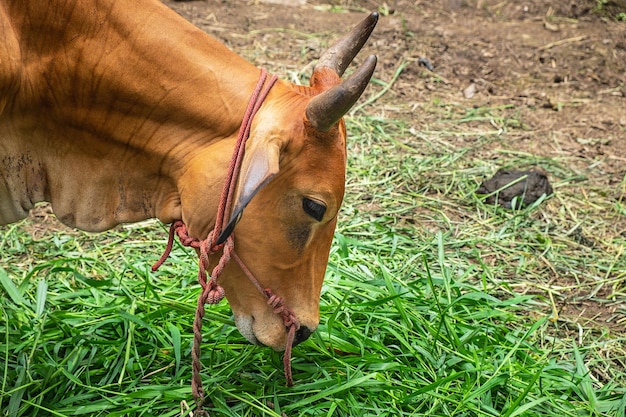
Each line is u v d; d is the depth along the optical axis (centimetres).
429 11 876
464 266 490
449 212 552
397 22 830
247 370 377
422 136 643
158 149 328
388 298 400
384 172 589
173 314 408
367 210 544
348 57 331
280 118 305
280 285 331
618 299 477
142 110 323
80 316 400
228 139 321
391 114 675
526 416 365
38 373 365
